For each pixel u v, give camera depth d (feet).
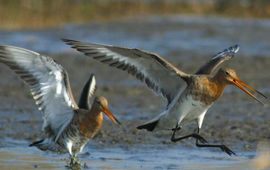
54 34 119.75
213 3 167.63
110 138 52.80
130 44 109.50
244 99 68.95
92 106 43.65
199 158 47.34
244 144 51.31
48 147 43.73
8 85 75.00
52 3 146.10
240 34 122.42
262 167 44.39
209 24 136.56
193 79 43.73
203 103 44.01
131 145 50.90
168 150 49.73
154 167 44.52
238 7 163.02
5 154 47.83
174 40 114.62
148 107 65.36
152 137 53.31
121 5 159.12
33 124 57.21
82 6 150.51
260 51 103.71
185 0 170.60
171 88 44.55
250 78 81.41
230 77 44.39
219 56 47.96
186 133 54.54
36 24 131.13
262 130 55.62
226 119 59.67
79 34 120.67
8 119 58.80
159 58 42.98
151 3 164.45
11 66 41.52
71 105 42.91
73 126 43.27
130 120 59.21
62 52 100.89
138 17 147.64
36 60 41.34
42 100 42.16
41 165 44.68
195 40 115.03
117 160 46.52
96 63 92.27
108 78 81.35
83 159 46.62
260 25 138.10
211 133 54.49
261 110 63.82
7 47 41.39
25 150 49.21
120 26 132.05
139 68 44.11
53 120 43.11
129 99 69.15
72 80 79.15
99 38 115.85
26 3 141.69
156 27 130.52
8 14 132.87
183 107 43.91
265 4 164.55
